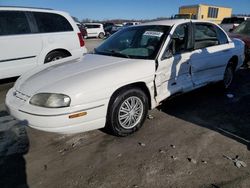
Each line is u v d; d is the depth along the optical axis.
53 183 2.69
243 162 2.98
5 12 5.74
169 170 2.86
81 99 3.03
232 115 4.34
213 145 3.37
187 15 21.86
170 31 4.06
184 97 5.17
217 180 2.70
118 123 3.46
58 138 3.57
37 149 3.32
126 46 4.25
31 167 2.96
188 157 3.09
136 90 3.55
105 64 3.63
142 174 2.80
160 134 3.66
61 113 2.96
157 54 3.80
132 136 3.61
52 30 6.43
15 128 3.86
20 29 5.90
